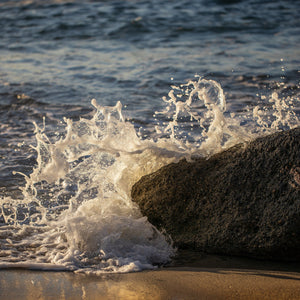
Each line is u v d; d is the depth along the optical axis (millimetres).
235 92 8289
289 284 2949
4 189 4879
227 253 3512
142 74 9836
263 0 17250
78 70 10469
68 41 13781
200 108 7219
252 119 5242
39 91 8906
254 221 3400
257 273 3166
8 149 6074
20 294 2855
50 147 3762
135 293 2859
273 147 3537
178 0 17859
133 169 4180
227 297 2783
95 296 2822
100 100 8273
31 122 7277
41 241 3787
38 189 4879
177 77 9484
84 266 3336
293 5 16484
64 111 7812
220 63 10398
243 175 3566
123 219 3783
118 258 3416
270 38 12789
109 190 4211
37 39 14164
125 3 17922
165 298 2783
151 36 13844
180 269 3289
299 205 3223
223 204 3574
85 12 16891
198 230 3637
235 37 13180
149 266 3332
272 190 3400
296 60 10281
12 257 3477
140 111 7445
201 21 15047
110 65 10789
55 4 18297
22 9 17828
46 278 3113
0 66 11094
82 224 3666
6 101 8352
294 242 3238
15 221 4148
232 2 17141
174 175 3861
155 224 3846
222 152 3865
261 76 9188
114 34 14281
